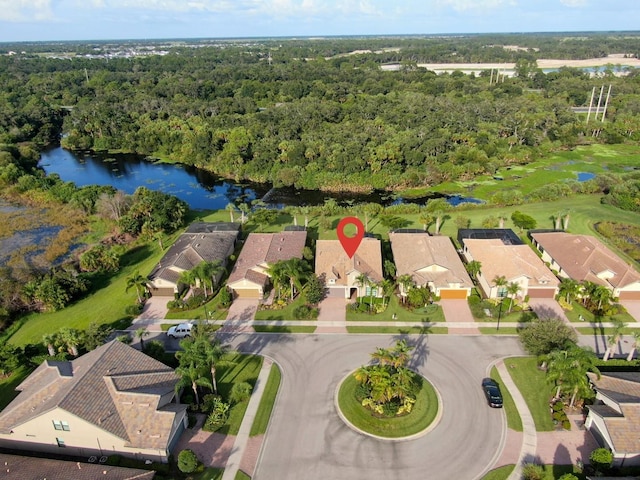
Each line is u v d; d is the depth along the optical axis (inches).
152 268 3031.5
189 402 1870.1
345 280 2632.9
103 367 1808.6
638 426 1612.9
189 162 5762.8
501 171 5103.3
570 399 1866.4
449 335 2317.9
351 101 7278.5
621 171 5049.2
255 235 3221.0
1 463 1526.8
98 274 2979.8
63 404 1601.9
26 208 4234.7
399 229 3292.3
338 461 1636.3
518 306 2511.1
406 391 1827.0
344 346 2246.6
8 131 6584.6
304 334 2338.8
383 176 4800.7
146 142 6225.4
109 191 4180.6
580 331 2332.7
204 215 4003.4
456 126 5807.1
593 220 3649.1
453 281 2581.2
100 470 1504.7
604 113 6722.4
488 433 1743.4
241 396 1910.7
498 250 2817.4
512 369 2073.1
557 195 4121.6
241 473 1589.6
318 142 5152.6
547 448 1675.7
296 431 1763.0
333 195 4714.6
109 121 6668.3
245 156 5482.3
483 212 3846.0
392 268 2711.6
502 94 7637.8
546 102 6909.5
